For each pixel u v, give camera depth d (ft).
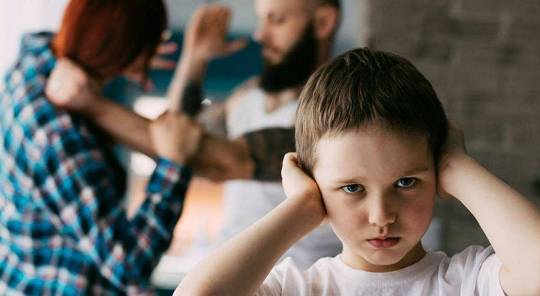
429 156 2.24
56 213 4.36
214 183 6.48
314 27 6.76
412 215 2.17
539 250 2.06
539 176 7.06
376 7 6.92
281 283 2.50
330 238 6.00
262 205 6.46
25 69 4.85
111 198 4.42
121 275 4.32
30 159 4.39
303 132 2.35
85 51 5.03
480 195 2.23
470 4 7.04
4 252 4.40
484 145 7.12
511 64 7.07
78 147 4.46
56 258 4.33
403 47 6.99
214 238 6.53
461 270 2.42
